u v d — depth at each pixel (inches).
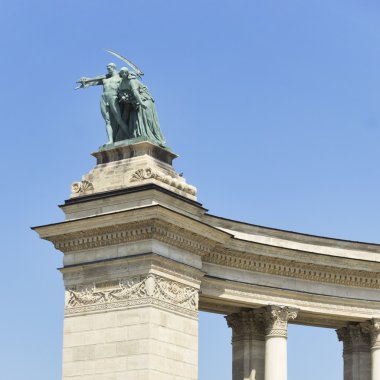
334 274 3880.4
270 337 3767.2
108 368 3385.8
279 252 3754.9
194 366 3462.1
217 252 3644.2
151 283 3368.6
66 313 3496.6
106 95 3617.1
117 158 3558.1
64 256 3545.8
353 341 4035.4
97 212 3496.6
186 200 3508.9
